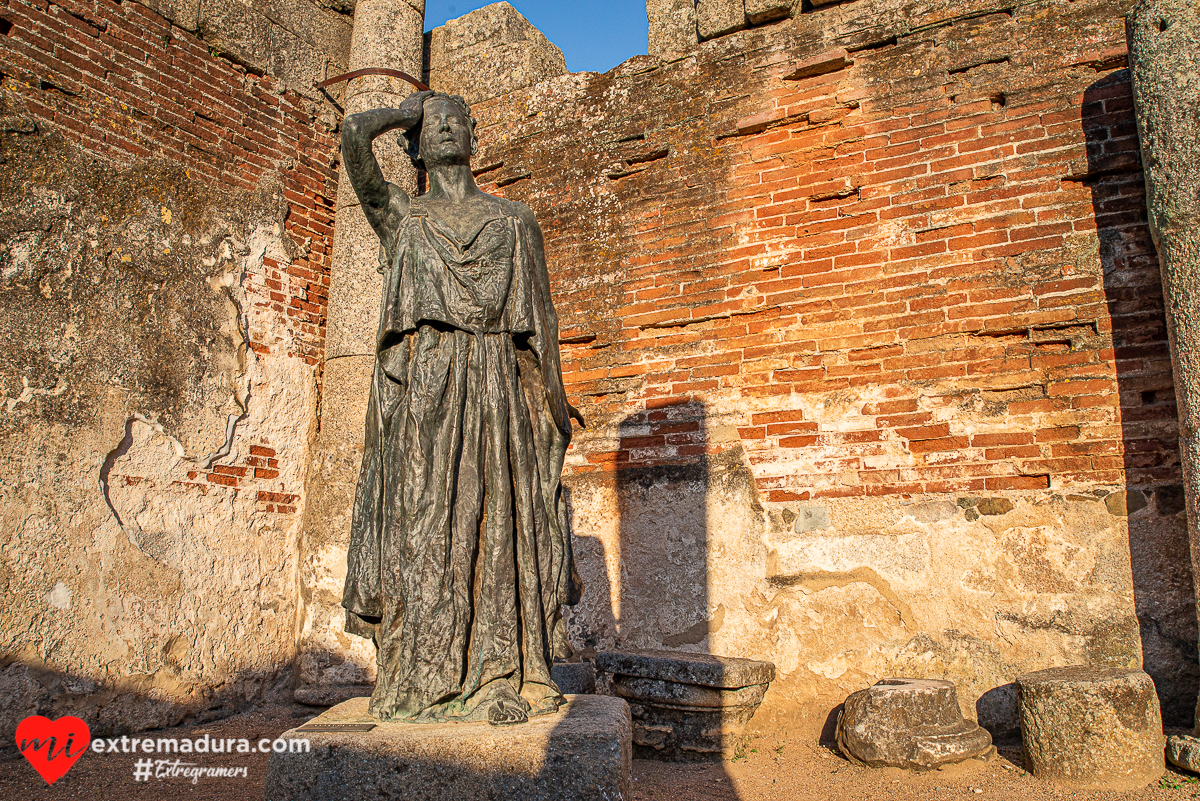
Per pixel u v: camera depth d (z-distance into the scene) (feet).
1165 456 14.88
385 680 9.66
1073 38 16.80
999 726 15.07
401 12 22.93
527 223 11.21
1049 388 15.93
